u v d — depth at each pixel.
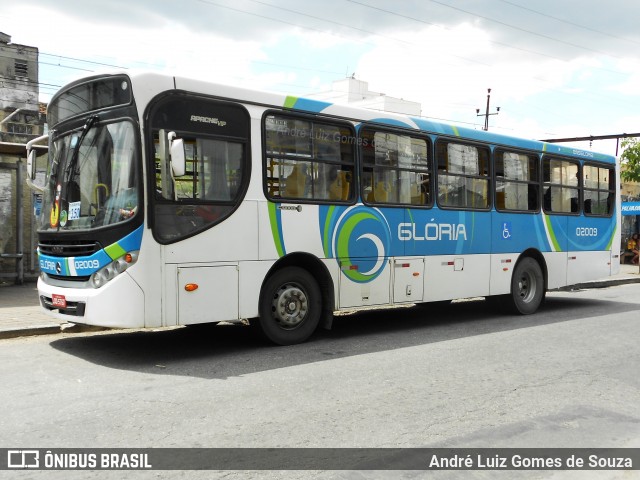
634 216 27.98
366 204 8.66
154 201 6.62
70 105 7.50
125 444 4.43
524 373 6.75
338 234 8.33
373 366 6.93
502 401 5.68
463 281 10.07
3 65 40.59
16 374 6.35
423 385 6.16
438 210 9.67
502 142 10.85
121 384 6.00
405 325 10.05
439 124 9.80
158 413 5.12
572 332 9.45
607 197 13.34
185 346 7.91
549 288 11.88
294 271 7.96
